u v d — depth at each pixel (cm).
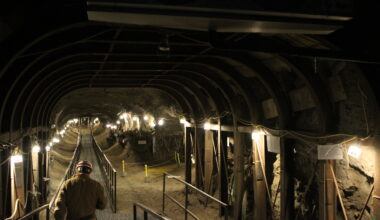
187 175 1418
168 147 2330
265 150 847
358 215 557
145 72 1030
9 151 590
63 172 2061
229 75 827
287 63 599
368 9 402
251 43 281
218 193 1163
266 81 705
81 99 2202
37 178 1011
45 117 1256
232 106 941
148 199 1277
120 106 2875
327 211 594
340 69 553
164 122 2183
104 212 1017
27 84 648
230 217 1017
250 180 947
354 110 547
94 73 1027
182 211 1101
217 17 212
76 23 439
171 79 1175
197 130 1298
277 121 791
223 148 1061
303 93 663
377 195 480
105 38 584
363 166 527
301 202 656
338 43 441
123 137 3400
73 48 679
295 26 231
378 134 471
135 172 1988
